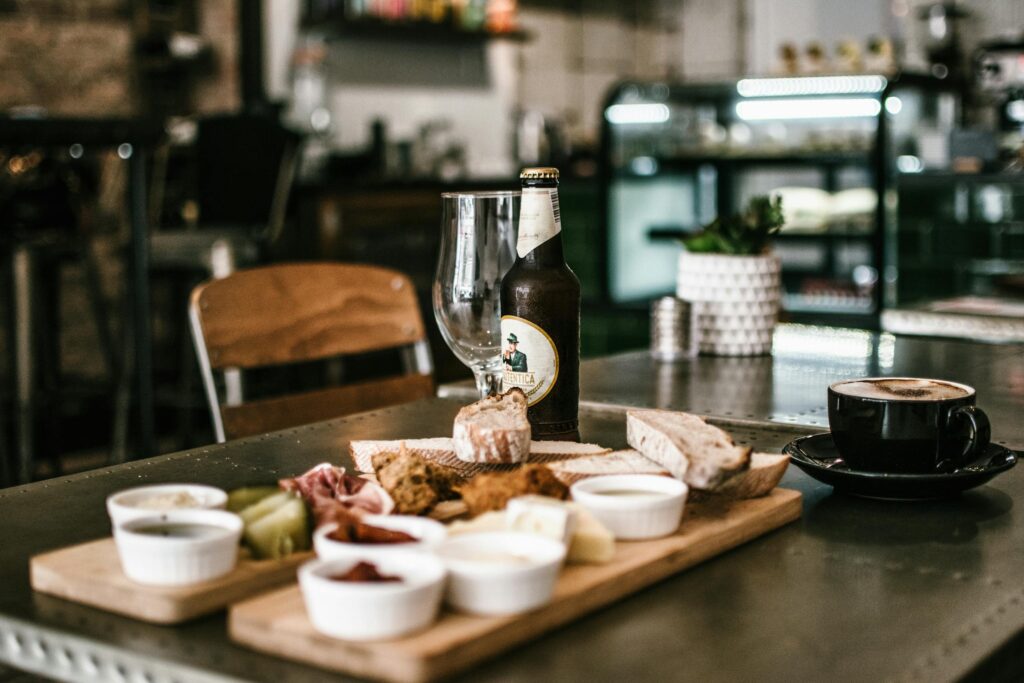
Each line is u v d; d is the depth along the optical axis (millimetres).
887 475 1057
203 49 5203
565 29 6883
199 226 4367
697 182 4602
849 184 4234
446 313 1330
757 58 6660
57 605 814
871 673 702
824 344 2107
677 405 1555
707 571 892
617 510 888
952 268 3623
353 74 5941
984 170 3555
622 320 4266
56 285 3967
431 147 6148
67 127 2887
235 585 803
